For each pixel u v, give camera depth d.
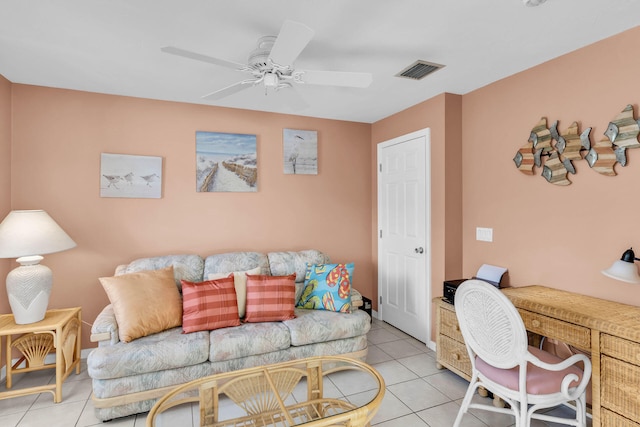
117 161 3.01
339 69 2.53
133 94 3.02
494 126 2.79
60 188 2.87
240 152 3.43
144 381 2.12
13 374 2.66
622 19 1.85
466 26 1.94
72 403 2.29
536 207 2.48
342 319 2.68
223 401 1.68
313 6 1.74
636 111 1.93
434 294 3.15
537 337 2.33
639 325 1.61
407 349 3.16
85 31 1.98
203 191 3.29
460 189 3.10
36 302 2.35
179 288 2.79
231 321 2.54
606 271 1.88
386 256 3.84
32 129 2.79
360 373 1.90
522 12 1.79
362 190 4.04
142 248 3.10
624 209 1.98
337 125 3.90
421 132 3.28
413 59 2.36
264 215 3.55
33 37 2.05
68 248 2.50
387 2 1.71
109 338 2.20
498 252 2.77
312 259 3.29
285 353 2.47
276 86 2.09
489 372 1.82
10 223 2.34
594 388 1.69
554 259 2.36
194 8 1.75
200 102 3.24
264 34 2.01
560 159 2.30
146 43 2.12
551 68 2.37
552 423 2.10
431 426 2.06
